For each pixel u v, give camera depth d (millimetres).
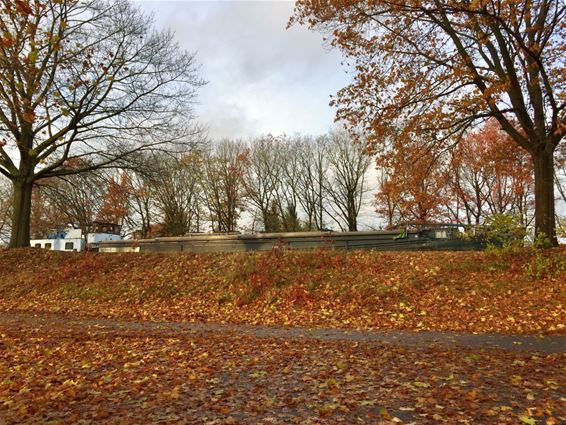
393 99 16797
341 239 20656
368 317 13258
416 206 30984
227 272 17562
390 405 5758
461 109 15656
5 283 19141
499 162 22578
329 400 6059
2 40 8641
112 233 40094
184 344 10273
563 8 13898
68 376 7660
